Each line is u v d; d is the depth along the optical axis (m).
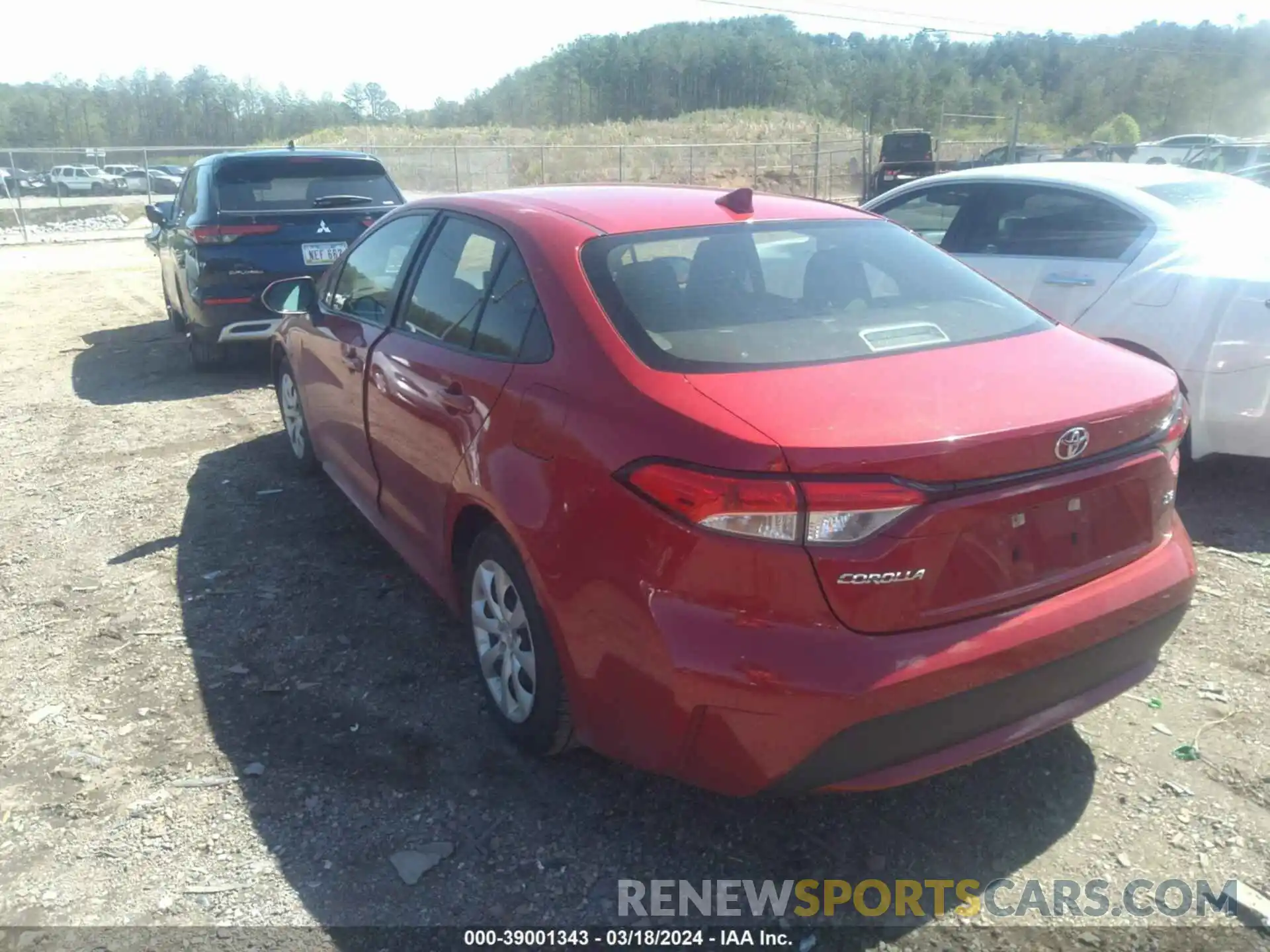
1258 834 2.81
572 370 2.83
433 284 3.82
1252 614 4.02
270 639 4.00
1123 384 2.73
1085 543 2.61
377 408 4.02
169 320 11.54
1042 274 5.64
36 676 3.76
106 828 2.92
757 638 2.33
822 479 2.27
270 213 8.01
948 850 2.79
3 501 5.64
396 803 3.00
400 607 4.26
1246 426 4.93
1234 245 5.16
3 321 12.05
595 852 2.80
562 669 2.81
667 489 2.40
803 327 2.92
